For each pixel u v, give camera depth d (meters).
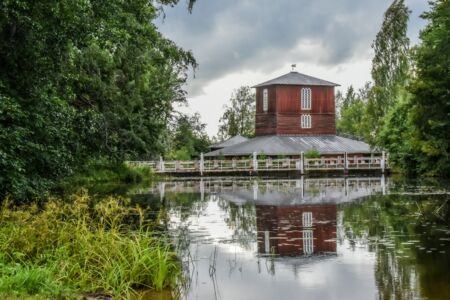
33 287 9.30
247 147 69.50
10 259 10.66
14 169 16.81
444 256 13.69
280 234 17.59
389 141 60.69
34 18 16.39
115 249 11.13
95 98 27.75
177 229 18.77
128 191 36.31
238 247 15.42
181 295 10.65
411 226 18.81
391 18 42.59
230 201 29.41
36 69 18.14
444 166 45.56
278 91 75.81
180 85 53.88
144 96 39.19
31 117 18.41
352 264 13.08
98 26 19.55
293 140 72.31
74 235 11.63
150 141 39.59
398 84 43.47
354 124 106.94
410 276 11.81
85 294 9.91
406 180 48.31
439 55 38.91
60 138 20.62
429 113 41.75
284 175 62.00
